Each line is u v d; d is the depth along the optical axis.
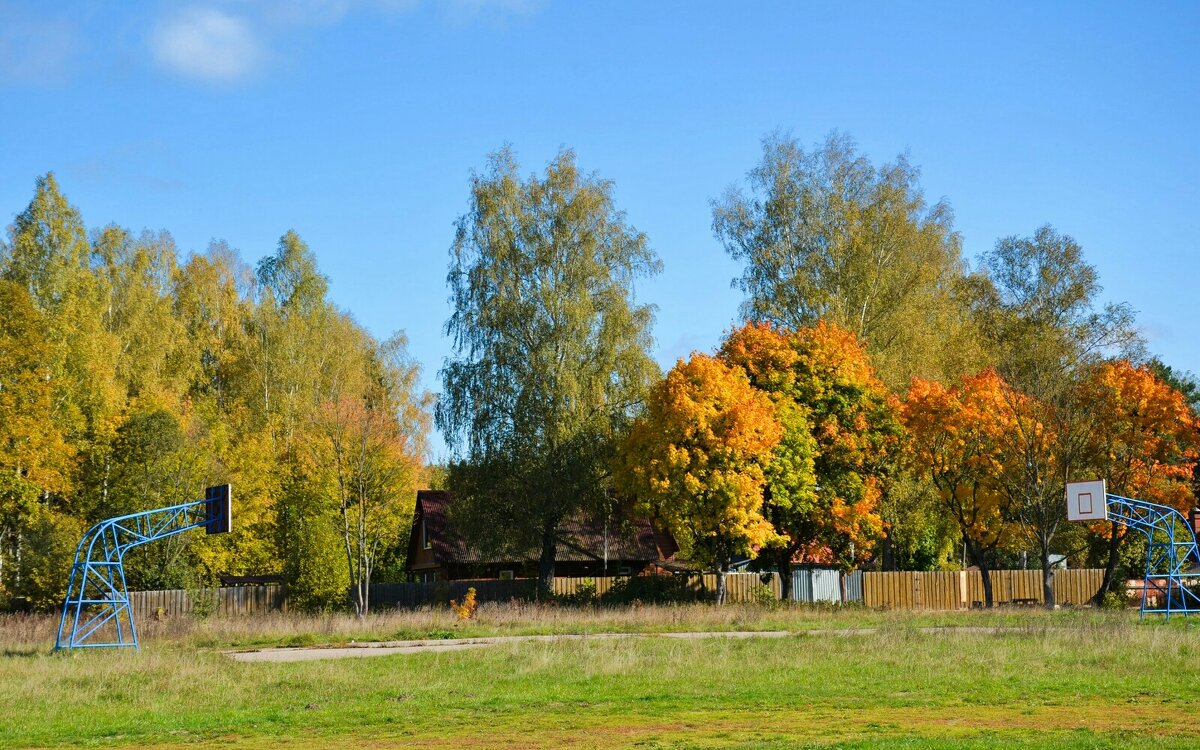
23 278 59.41
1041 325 67.44
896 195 63.69
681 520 53.28
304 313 79.38
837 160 64.06
